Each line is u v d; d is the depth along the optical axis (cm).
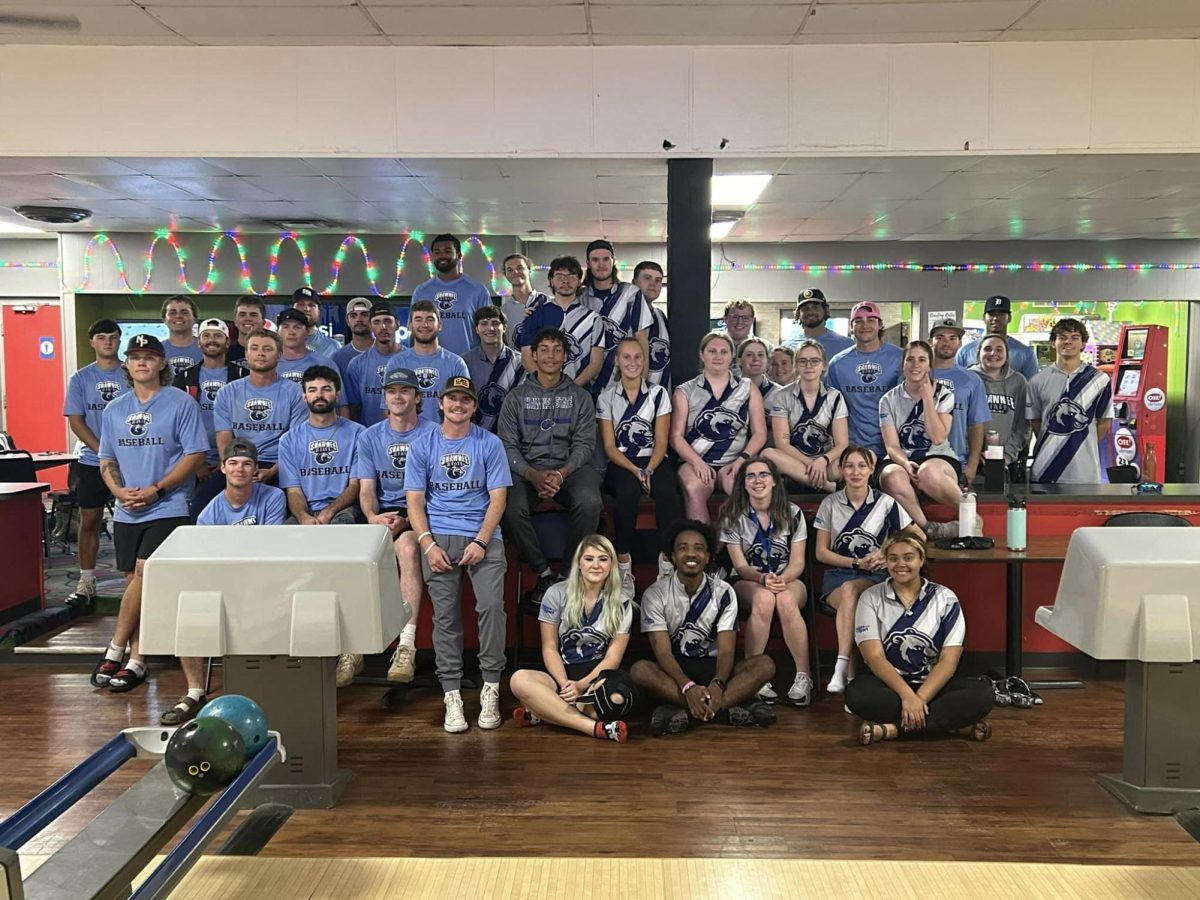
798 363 479
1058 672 457
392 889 189
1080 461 543
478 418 516
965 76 487
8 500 509
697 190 502
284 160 509
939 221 795
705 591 394
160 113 496
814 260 952
